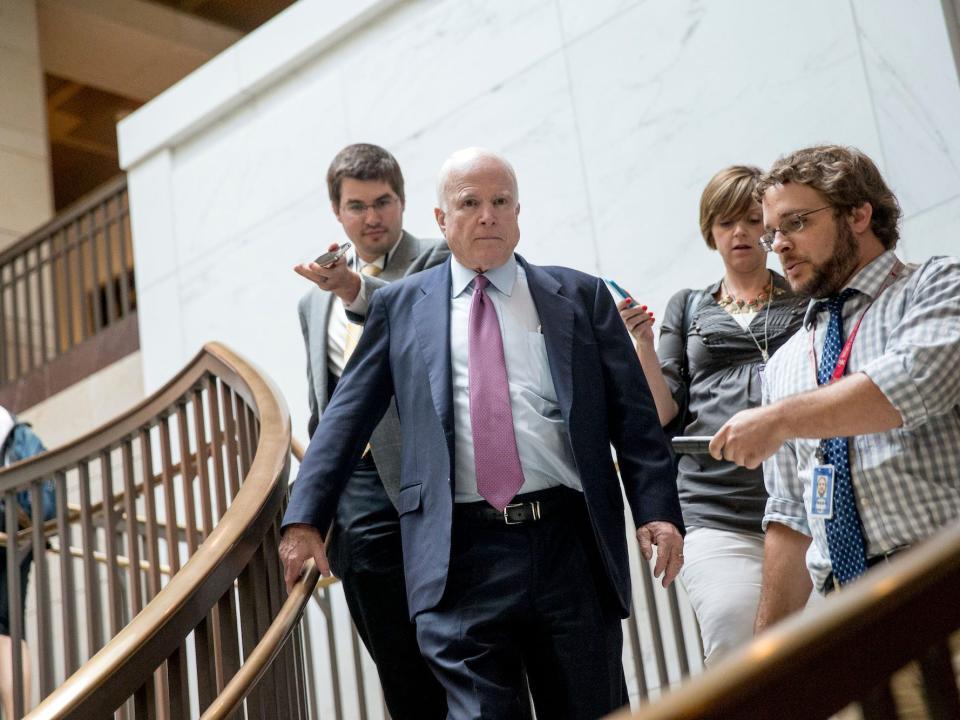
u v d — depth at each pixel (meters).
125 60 13.46
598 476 2.72
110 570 4.59
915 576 1.15
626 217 5.71
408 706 3.20
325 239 6.88
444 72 6.51
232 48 7.48
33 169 12.15
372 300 3.01
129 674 2.51
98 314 9.16
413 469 2.78
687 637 4.59
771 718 1.07
